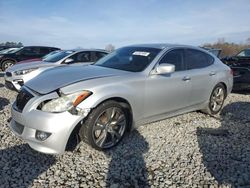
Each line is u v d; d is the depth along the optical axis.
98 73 4.17
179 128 5.07
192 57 5.41
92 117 3.69
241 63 8.70
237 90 8.70
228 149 4.21
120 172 3.43
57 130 3.42
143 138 4.51
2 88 8.62
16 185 3.06
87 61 8.69
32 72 7.54
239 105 7.11
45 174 3.30
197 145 4.33
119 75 4.16
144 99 4.33
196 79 5.23
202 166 3.64
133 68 4.55
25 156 3.72
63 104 3.50
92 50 8.98
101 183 3.18
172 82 4.73
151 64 4.56
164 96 4.63
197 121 5.54
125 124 4.16
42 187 3.05
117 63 4.84
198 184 3.23
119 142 4.14
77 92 3.61
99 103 3.74
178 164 3.68
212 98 5.84
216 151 4.13
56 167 3.47
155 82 4.45
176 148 4.18
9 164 3.49
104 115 3.88
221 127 5.26
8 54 14.24
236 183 3.27
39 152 3.83
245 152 4.12
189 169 3.55
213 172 3.50
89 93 3.66
